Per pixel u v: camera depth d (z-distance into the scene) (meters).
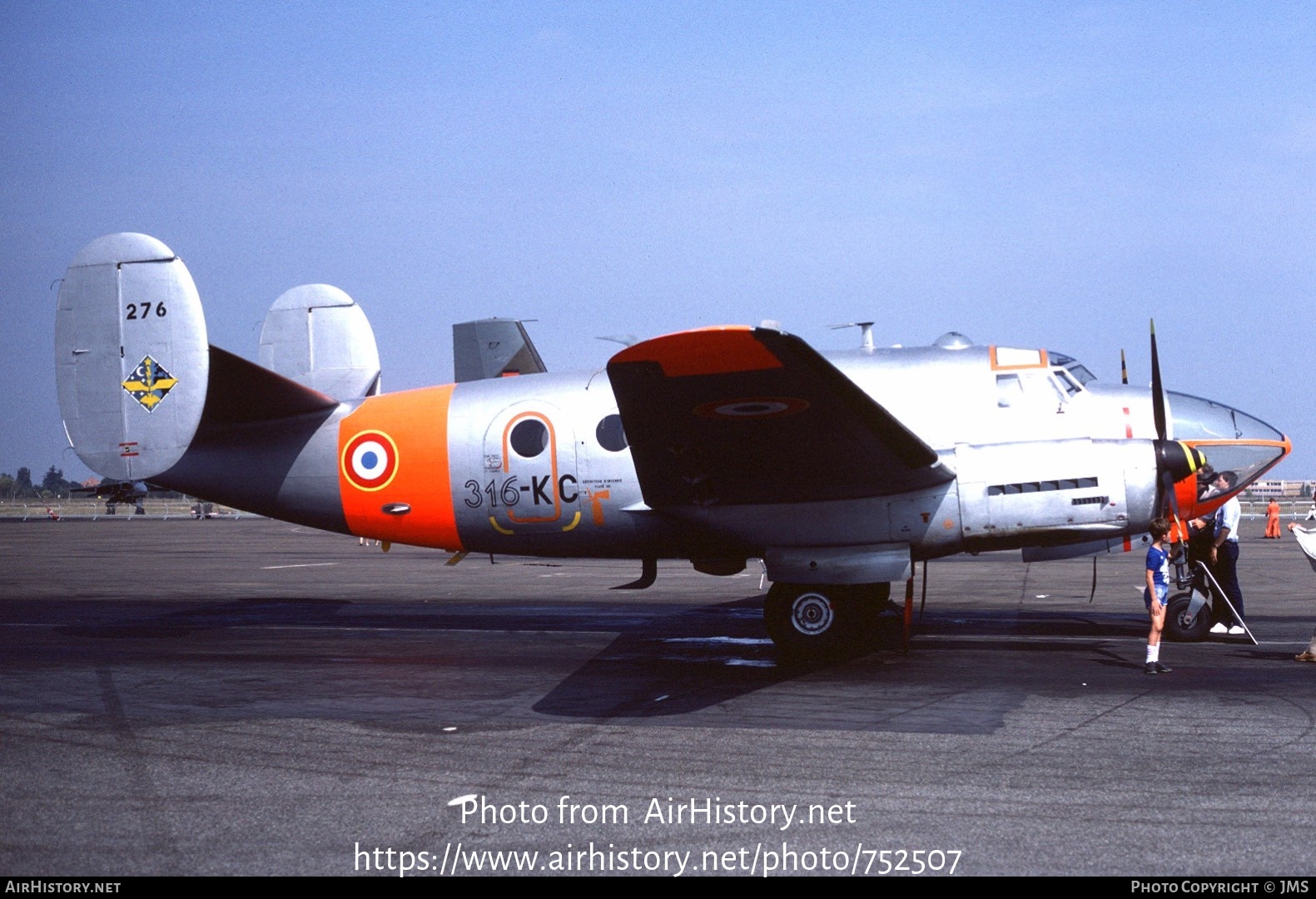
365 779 6.60
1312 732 7.48
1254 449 11.52
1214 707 8.30
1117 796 6.07
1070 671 9.92
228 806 6.09
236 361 12.30
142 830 5.70
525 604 16.55
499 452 12.20
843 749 7.18
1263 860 5.09
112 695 9.30
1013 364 11.50
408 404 12.77
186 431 12.20
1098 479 10.12
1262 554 25.77
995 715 8.12
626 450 11.84
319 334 16.17
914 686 9.33
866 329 12.32
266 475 12.99
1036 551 11.27
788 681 9.66
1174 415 11.51
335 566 25.95
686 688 9.43
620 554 12.34
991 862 5.12
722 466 10.16
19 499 136.25
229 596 18.53
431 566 25.69
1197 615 11.48
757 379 8.52
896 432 9.27
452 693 9.32
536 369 16.30
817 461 9.95
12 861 5.25
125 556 30.58
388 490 12.63
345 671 10.49
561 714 8.39
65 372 12.45
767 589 18.48
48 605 17.12
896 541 10.49
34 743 7.52
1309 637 11.84
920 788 6.27
